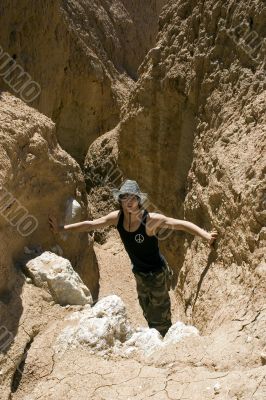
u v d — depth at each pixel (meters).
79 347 3.77
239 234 4.25
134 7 14.30
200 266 4.96
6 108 5.13
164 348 3.59
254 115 4.85
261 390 2.93
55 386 3.46
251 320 3.59
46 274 4.42
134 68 14.08
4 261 4.22
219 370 3.28
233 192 4.50
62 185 5.42
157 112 6.63
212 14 5.75
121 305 4.08
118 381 3.38
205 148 5.63
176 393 3.12
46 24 8.52
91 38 11.81
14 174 4.54
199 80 5.94
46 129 5.41
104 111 11.45
